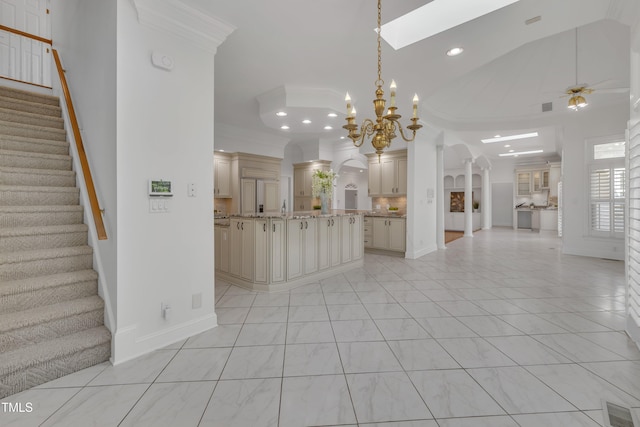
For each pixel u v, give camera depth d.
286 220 3.98
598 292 3.82
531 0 2.53
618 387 1.86
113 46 2.17
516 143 8.88
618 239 5.78
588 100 5.69
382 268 5.23
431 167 6.81
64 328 2.12
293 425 1.56
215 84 4.20
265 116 4.71
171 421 1.58
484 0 2.69
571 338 2.54
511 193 12.20
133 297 2.23
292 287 4.04
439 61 3.55
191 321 2.60
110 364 2.12
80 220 2.86
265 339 2.54
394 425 1.56
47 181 2.98
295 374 2.02
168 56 2.40
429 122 6.18
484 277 4.59
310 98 4.30
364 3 2.49
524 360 2.19
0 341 1.87
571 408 1.67
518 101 6.05
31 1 4.62
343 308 3.27
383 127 2.53
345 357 2.24
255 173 7.14
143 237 2.28
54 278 2.28
